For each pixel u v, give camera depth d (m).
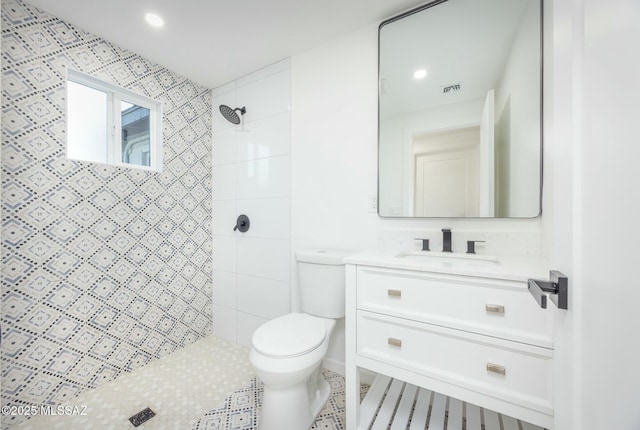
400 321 1.02
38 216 1.33
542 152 1.12
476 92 1.28
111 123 1.68
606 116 0.38
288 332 1.27
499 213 1.22
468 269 0.89
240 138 2.05
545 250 1.10
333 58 1.64
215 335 2.21
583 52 0.45
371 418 1.17
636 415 0.30
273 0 1.32
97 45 1.55
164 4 1.33
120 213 1.65
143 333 1.76
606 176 0.38
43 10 1.35
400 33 1.43
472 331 0.89
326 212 1.69
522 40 1.17
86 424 1.26
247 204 2.02
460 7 1.30
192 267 2.07
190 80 2.06
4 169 1.24
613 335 0.36
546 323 0.78
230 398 1.44
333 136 1.65
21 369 1.28
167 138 1.91
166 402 1.41
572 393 0.52
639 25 0.30
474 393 0.88
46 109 1.36
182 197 2.00
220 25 1.49
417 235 1.41
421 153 1.40
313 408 1.31
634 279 0.31
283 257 1.85
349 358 1.13
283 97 1.83
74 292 1.46
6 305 1.24
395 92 1.45
